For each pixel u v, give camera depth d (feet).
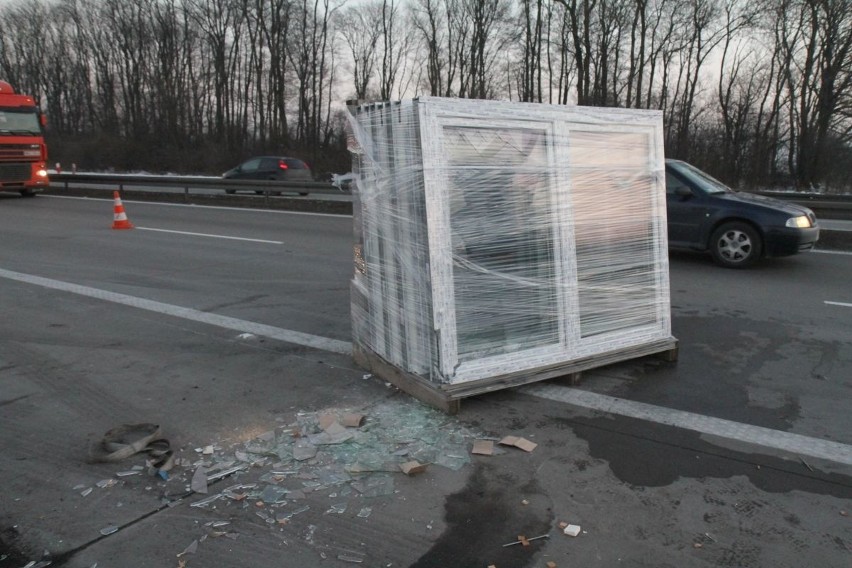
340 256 32.30
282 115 152.05
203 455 11.54
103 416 13.26
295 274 27.91
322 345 17.92
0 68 188.03
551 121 13.67
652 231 15.61
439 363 12.99
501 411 13.33
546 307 14.08
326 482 10.58
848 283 25.86
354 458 11.32
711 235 29.50
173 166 139.74
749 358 16.84
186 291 24.70
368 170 14.40
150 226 44.21
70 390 14.65
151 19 162.20
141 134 152.15
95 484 10.60
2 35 186.09
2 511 9.86
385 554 8.82
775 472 10.95
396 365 14.44
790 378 15.40
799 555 8.79
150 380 15.26
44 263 30.40
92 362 16.51
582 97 122.83
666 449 11.78
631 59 128.06
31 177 63.67
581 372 15.14
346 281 26.48
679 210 30.07
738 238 28.81
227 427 12.67
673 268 29.27
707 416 13.21
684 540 9.11
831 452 11.68
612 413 13.32
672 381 15.14
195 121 159.02
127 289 24.99
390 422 12.73
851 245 34.42
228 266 29.73
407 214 13.08
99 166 144.15
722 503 10.02
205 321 20.39
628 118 14.83
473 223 13.03
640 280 15.56
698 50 130.72
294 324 20.08
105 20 170.71
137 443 11.62
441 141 12.46
